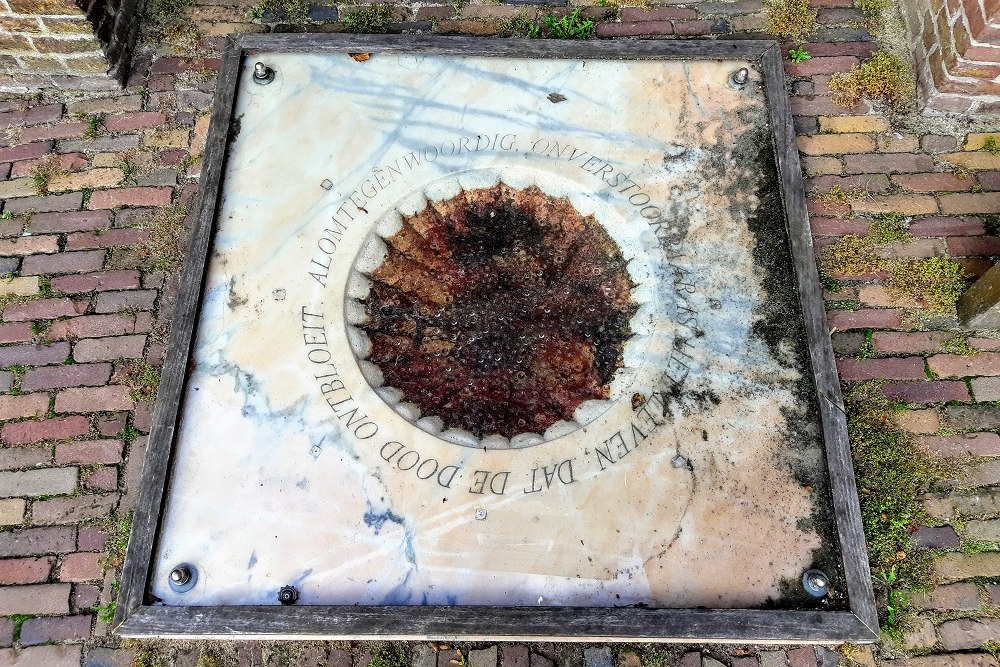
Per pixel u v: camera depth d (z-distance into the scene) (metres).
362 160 2.00
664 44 2.06
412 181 1.99
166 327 1.96
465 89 2.06
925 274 1.96
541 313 2.02
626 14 2.24
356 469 1.73
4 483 1.85
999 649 1.70
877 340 1.93
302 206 1.96
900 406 1.87
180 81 2.20
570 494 1.70
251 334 1.84
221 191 1.96
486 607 1.61
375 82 2.07
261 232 1.93
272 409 1.78
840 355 1.92
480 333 2.00
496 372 1.95
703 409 1.77
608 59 2.07
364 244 1.93
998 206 2.03
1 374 1.93
